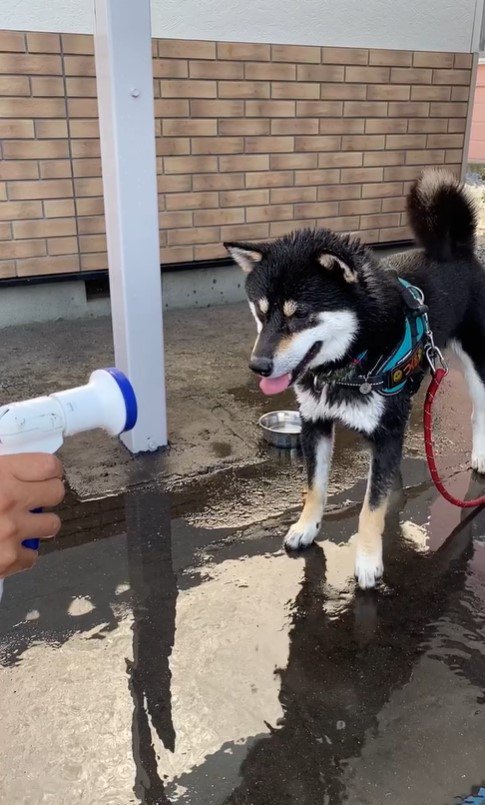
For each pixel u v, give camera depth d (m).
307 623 2.38
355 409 2.46
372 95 6.09
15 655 2.20
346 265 2.23
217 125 5.54
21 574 2.61
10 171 4.97
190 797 1.72
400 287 2.53
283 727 1.94
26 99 4.85
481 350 3.16
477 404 3.33
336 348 2.40
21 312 5.46
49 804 1.70
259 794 1.73
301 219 6.18
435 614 2.43
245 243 2.54
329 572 2.65
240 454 3.55
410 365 2.48
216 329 5.52
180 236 5.72
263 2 5.37
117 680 2.10
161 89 5.23
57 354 4.85
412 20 6.03
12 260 5.19
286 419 3.93
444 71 6.37
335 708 2.02
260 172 5.85
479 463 3.42
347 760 1.83
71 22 4.82
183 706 2.01
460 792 1.74
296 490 3.24
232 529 2.93
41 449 0.89
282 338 2.33
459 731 1.94
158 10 5.04
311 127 5.93
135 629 2.33
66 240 5.30
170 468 3.40
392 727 1.95
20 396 4.11
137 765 1.81
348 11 5.72
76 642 2.26
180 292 6.01
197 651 2.23
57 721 1.95
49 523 0.84
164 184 5.51
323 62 5.77
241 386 4.43
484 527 2.97
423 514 3.07
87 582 2.58
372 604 2.48
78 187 5.22
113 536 2.87
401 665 2.19
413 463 3.55
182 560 2.71
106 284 5.88
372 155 6.30
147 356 3.35
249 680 2.11
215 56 5.34
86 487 3.22
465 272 3.03
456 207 2.95
